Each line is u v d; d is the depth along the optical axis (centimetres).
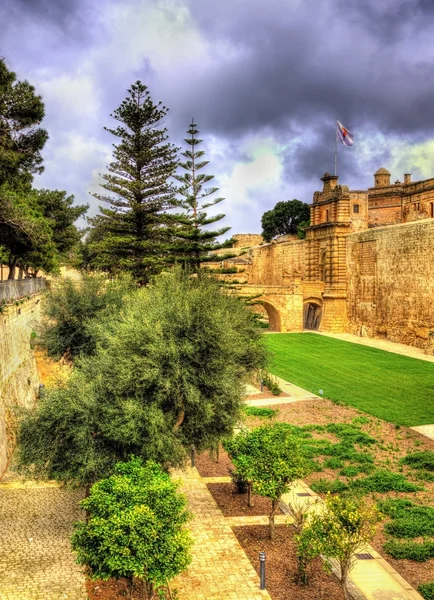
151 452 1625
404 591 1420
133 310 2045
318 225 6388
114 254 4494
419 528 1725
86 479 1620
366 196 6462
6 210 2714
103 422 1642
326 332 6188
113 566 1170
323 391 3591
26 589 1348
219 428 1875
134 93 4334
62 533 1639
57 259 5116
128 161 4475
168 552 1208
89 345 2666
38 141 2733
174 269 3059
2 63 2497
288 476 1641
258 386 3772
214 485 2095
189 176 4203
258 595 1381
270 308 6481
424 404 3184
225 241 4053
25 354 2991
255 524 1770
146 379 1716
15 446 2331
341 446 2491
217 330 1828
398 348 4900
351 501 1502
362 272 5744
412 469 2253
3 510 1795
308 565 1482
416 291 4797
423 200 6209
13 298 2800
